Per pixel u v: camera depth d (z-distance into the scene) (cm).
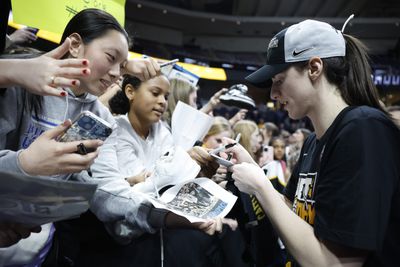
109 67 100
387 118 96
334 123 100
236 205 151
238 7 1741
